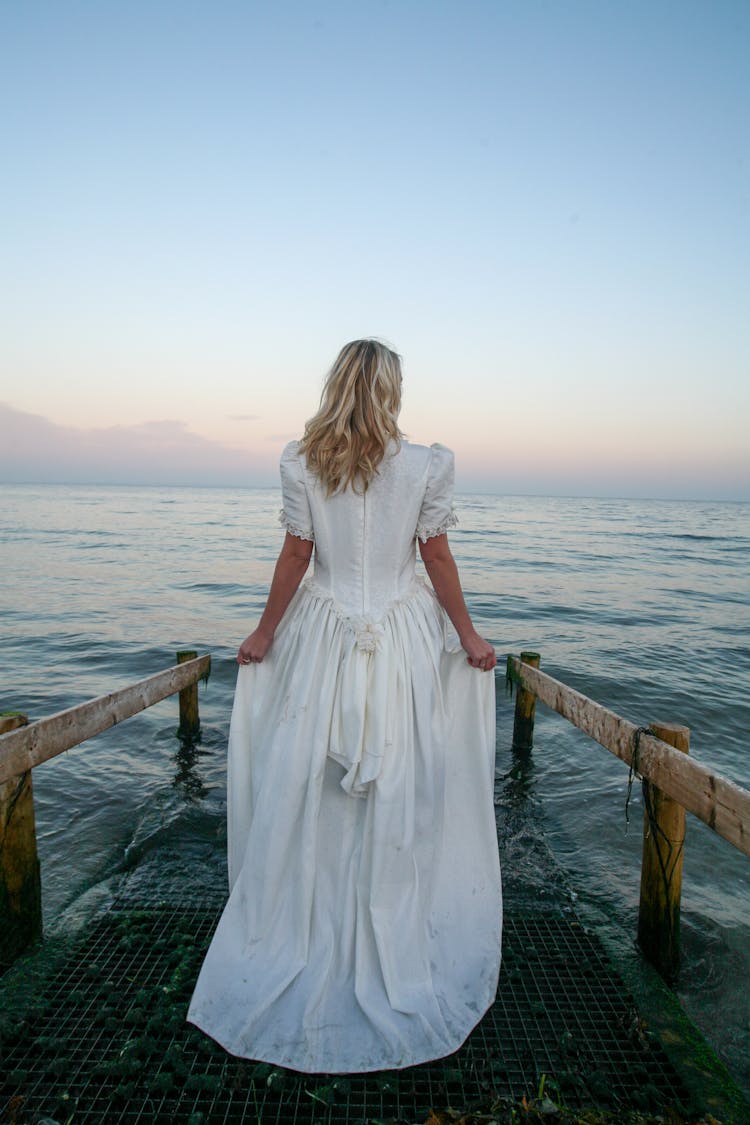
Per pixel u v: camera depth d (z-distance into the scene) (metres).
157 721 5.73
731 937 2.89
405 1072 1.85
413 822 2.02
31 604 11.96
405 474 2.07
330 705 2.04
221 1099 1.77
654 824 2.52
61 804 4.14
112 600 12.59
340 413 2.00
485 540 31.36
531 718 5.23
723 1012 2.42
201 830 3.79
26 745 2.43
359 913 1.99
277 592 2.21
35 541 26.20
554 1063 1.94
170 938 2.52
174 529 34.78
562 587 15.48
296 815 2.04
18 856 2.42
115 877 3.20
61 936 2.57
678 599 14.01
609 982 2.36
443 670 2.32
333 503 2.11
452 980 2.02
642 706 6.50
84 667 7.66
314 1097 1.75
